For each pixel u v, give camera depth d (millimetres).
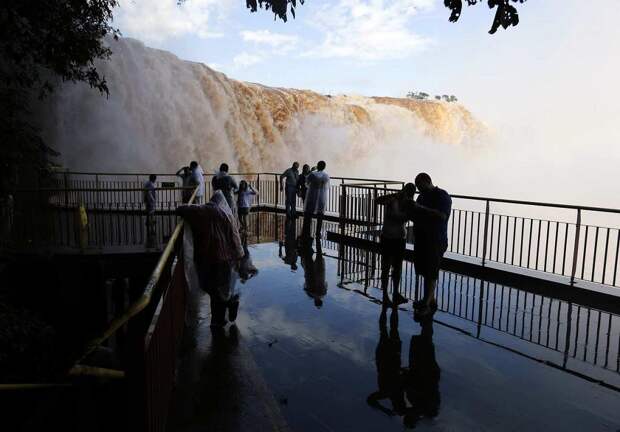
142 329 2262
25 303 8227
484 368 4688
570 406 3965
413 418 3746
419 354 5008
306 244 11266
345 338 5457
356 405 3945
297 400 4012
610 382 4398
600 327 5844
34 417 3230
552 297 7125
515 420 3734
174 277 4164
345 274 8445
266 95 35906
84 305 8438
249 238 12031
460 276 8398
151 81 28375
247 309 6465
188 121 30016
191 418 3664
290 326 5824
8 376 5867
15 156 5809
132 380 2219
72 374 2174
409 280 8078
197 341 5262
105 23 7074
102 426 2557
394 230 7691
